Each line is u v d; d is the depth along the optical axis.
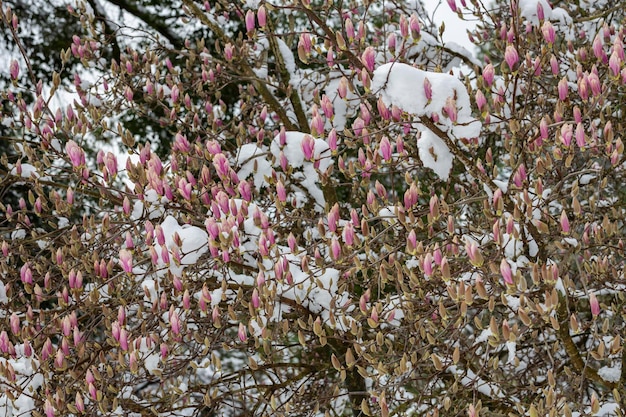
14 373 3.26
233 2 5.35
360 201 4.57
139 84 5.01
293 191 4.84
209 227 3.04
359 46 3.01
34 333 3.47
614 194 4.43
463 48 4.94
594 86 2.74
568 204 4.36
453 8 3.52
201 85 4.93
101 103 4.71
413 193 2.88
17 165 3.99
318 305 3.78
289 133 3.74
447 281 2.67
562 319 3.21
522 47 3.54
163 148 7.18
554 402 2.71
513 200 3.18
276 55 5.36
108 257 4.00
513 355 2.98
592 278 3.48
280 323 3.68
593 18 4.55
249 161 3.89
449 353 3.41
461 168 4.49
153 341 3.49
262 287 3.05
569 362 4.10
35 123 3.78
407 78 2.74
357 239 2.95
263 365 4.01
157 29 7.33
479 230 3.29
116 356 3.45
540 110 3.88
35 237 4.09
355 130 3.29
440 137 2.92
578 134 2.69
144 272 3.65
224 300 3.58
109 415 3.49
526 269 3.28
